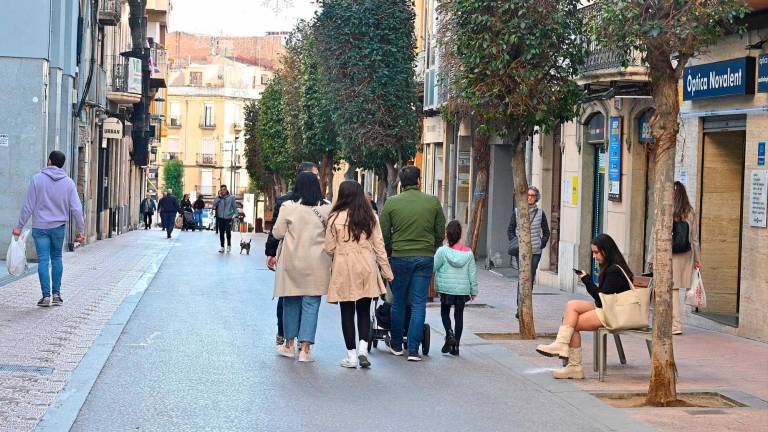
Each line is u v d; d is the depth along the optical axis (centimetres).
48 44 3703
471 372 1598
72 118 4269
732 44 2150
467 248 1783
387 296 1816
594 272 3059
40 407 1237
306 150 6366
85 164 4891
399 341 1752
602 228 3009
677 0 1415
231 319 2138
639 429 1208
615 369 1639
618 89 2659
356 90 4528
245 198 13112
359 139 4516
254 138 11306
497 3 1947
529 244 1995
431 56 5097
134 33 7681
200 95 15762
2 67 3647
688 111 2327
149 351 1695
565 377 1542
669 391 1383
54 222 2212
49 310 2145
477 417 1267
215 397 1345
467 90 2014
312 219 1644
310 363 1634
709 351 1864
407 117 4578
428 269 1716
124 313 2152
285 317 1681
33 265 3372
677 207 2097
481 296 2853
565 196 3228
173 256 4234
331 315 2272
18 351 1620
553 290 3166
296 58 7119
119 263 3644
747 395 1428
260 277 3209
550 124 2020
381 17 4528
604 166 2983
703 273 2284
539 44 1967
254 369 1562
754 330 2027
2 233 3634
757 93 2056
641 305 1530
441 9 3216
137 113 7981
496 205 4219
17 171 3650
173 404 1295
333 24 4534
